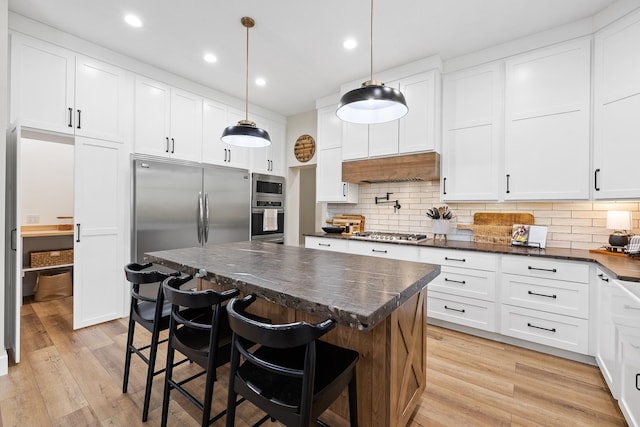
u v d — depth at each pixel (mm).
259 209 4363
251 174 4289
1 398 1794
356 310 999
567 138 2469
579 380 2037
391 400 1373
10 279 2355
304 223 5625
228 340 1418
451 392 1910
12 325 2318
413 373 1668
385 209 3889
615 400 1808
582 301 2211
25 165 3721
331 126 3992
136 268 1975
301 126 4766
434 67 3008
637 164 2078
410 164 3195
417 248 3002
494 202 3055
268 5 2266
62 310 3252
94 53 2805
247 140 2662
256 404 1068
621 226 2277
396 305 1151
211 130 3793
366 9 2307
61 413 1677
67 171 4020
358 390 1476
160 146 3299
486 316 2627
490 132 2838
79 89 2721
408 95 3188
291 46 2840
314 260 1906
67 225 3955
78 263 2740
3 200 2018
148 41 2770
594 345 2172
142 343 2525
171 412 1715
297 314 1698
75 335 2641
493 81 2818
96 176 2838
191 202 3463
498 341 2627
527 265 2430
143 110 3158
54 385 1929
